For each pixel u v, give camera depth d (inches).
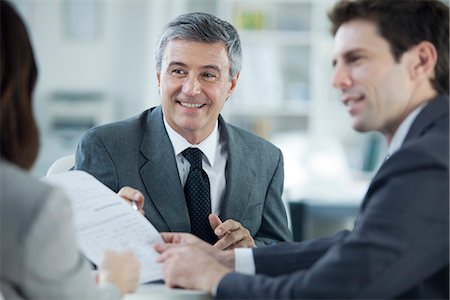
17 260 46.1
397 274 53.4
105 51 204.4
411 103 58.6
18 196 46.8
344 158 194.5
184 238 67.1
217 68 79.2
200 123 80.1
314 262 63.1
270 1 200.5
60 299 47.6
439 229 53.5
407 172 54.2
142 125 84.0
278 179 89.1
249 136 90.4
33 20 202.8
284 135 203.3
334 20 59.2
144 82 203.9
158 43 81.4
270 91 199.5
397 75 57.2
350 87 57.9
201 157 82.6
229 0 198.8
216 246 74.5
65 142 196.1
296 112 201.2
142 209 72.7
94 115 198.5
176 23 79.7
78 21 203.8
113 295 52.4
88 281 49.7
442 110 57.5
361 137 201.3
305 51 202.7
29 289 47.2
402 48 56.8
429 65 57.7
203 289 58.8
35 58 52.1
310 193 173.0
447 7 58.0
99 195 66.3
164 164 80.4
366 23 57.1
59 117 199.0
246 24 199.0
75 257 49.1
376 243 53.3
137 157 80.5
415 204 53.2
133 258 57.5
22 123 50.8
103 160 79.2
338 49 58.4
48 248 46.4
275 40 199.6
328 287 53.7
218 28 79.4
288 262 63.3
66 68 204.4
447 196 53.6
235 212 83.0
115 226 63.8
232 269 64.0
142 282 59.4
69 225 48.3
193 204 80.7
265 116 201.9
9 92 49.7
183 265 60.2
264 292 55.6
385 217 53.7
